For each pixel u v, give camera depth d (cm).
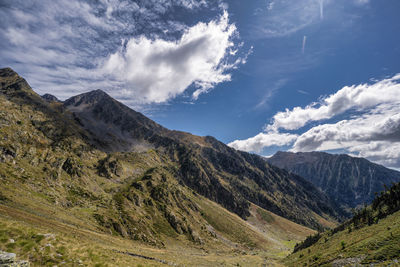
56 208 10556
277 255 19125
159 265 4400
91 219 11938
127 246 8575
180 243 15625
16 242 2297
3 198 7688
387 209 9862
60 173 16150
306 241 15638
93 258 2716
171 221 18038
